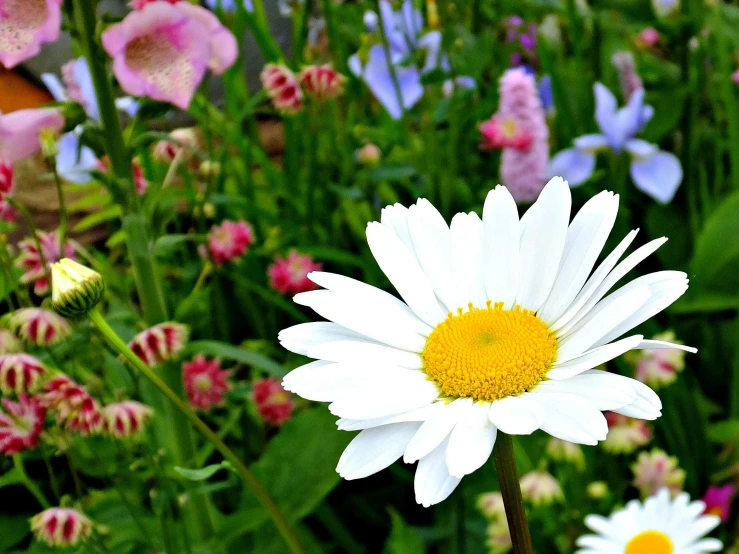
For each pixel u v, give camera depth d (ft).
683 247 1.74
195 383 1.34
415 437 0.76
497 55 1.97
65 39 2.03
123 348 0.89
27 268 1.26
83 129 1.19
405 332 0.85
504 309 0.86
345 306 0.85
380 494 1.46
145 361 1.17
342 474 0.77
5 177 1.07
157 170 1.67
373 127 1.99
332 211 1.85
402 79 1.78
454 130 1.66
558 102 1.85
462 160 1.85
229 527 1.26
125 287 1.49
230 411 1.46
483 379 0.80
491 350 0.81
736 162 1.69
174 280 1.63
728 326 1.64
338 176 1.84
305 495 1.34
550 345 0.81
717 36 1.75
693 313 1.69
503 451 0.78
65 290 0.87
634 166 1.68
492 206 0.89
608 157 1.71
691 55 1.96
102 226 1.94
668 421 1.45
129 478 1.28
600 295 0.80
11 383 1.04
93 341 1.15
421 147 1.88
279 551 1.32
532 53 2.04
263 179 1.91
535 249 0.86
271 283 1.56
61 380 1.06
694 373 1.63
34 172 1.86
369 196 1.64
